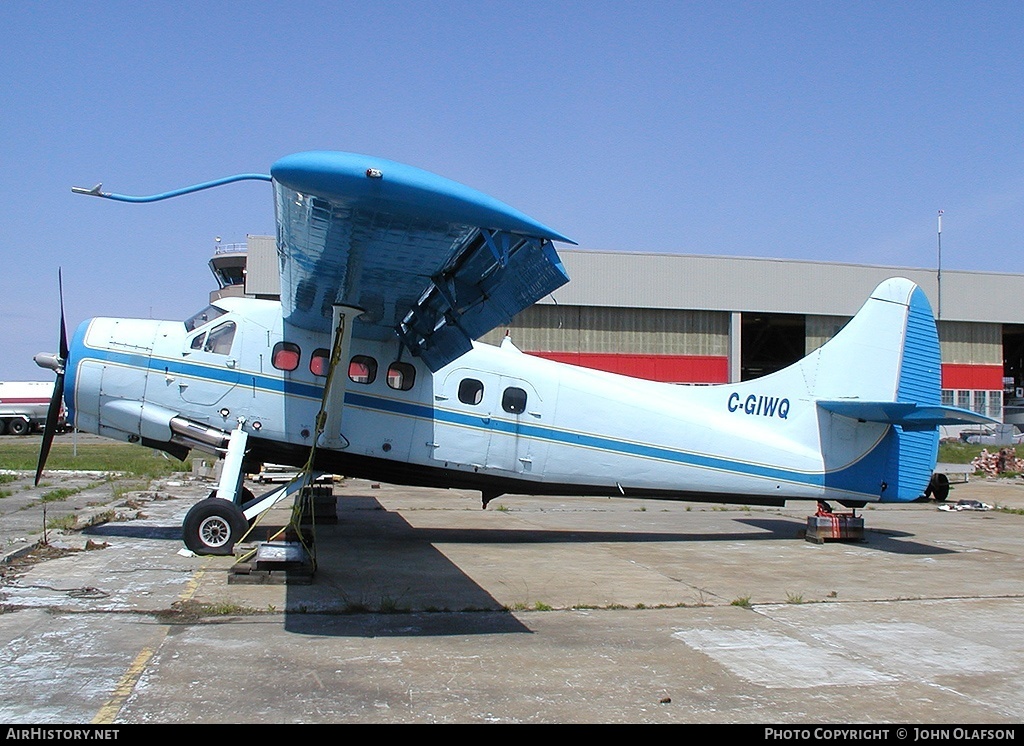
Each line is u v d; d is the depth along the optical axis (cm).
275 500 994
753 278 4588
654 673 576
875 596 862
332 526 1343
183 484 1967
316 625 681
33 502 1493
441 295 855
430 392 1113
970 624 743
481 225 603
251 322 1078
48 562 920
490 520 1484
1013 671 596
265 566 845
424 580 888
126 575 855
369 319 995
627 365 4472
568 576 939
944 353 5006
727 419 1236
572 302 4409
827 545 1241
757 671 586
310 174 564
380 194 574
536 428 1152
